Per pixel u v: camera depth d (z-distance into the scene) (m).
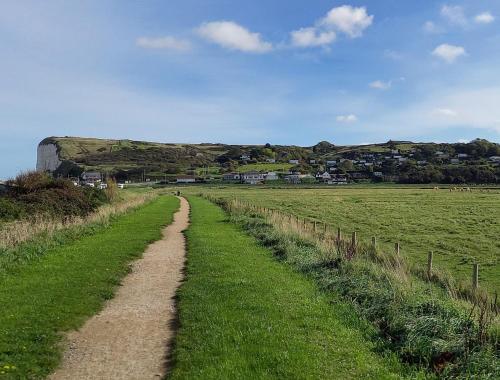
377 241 30.34
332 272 15.34
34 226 22.30
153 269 17.20
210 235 26.30
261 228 28.05
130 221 33.91
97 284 14.02
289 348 8.91
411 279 15.68
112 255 18.89
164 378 7.86
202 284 14.23
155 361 8.59
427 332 9.39
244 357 8.46
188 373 7.84
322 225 37.94
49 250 19.33
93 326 10.60
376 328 10.35
